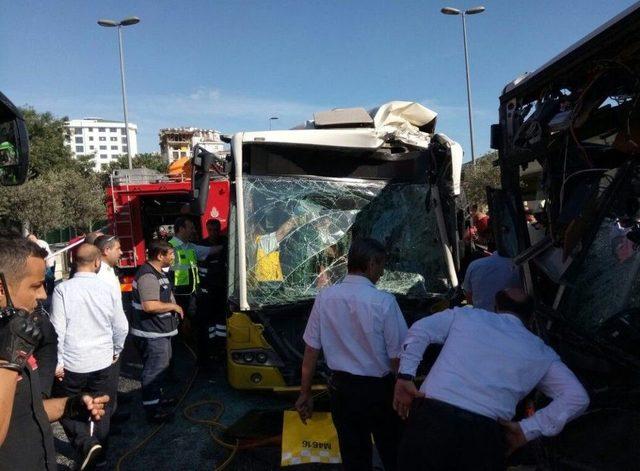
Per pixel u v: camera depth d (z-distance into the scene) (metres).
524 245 3.55
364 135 5.80
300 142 5.69
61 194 27.89
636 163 2.83
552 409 2.58
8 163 3.51
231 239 5.64
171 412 5.46
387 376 3.30
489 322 2.88
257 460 4.52
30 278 2.14
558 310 3.15
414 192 6.00
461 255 5.88
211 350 7.03
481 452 2.57
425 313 5.58
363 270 3.46
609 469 2.69
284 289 5.61
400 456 2.75
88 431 3.95
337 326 3.35
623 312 2.81
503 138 3.71
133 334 5.38
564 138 3.19
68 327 4.16
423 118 6.39
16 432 2.05
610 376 2.78
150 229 11.66
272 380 5.30
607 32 2.75
